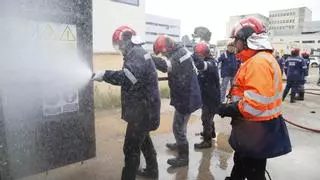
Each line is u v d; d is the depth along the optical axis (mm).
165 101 8305
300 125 6352
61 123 3078
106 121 5793
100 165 3598
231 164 3891
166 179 3359
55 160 3098
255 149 2256
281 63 13320
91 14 3115
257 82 2080
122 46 2689
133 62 2596
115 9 8461
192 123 6035
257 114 2129
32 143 2871
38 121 2883
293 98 9516
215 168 3742
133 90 2691
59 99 3014
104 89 7477
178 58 3379
